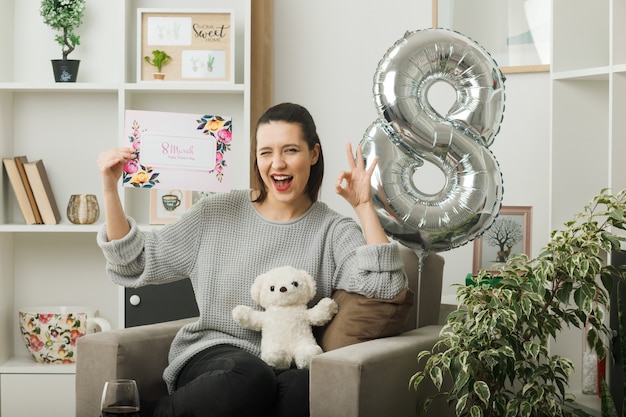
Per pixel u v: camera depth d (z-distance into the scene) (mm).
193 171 2471
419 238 2639
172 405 2094
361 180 2457
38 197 3330
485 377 2400
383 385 2072
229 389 2043
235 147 3508
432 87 3424
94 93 3496
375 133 2697
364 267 2305
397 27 3521
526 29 3256
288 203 2434
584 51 2891
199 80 3342
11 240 3492
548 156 3240
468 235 2643
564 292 2340
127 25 3357
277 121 2395
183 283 3250
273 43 3553
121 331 2326
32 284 3523
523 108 3283
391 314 2275
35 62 3479
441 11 3396
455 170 2633
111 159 2334
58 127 3500
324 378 2016
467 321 2324
